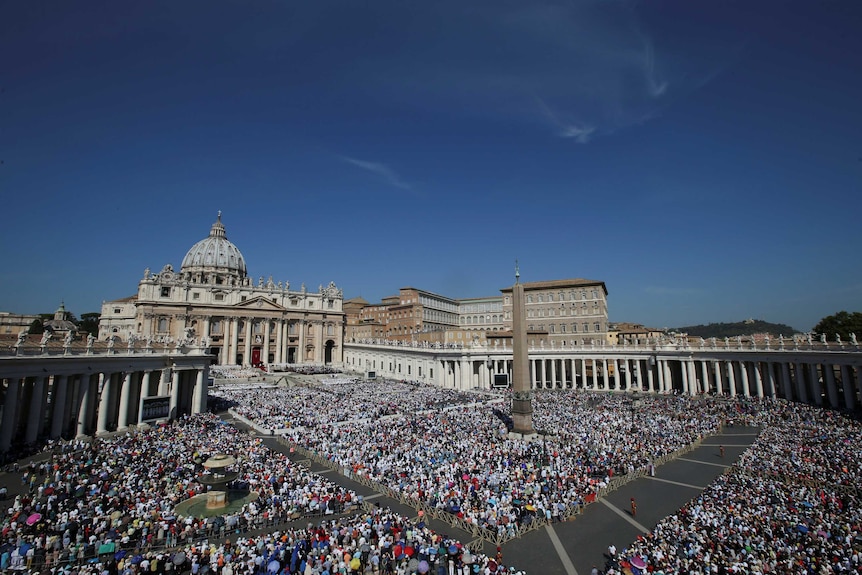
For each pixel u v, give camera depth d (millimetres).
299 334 143125
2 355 40500
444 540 25281
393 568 22891
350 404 65750
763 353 71312
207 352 63688
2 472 35344
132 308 150625
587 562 24703
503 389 89188
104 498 28953
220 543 25719
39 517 24828
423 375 106062
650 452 43125
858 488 31562
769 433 48031
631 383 98062
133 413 56250
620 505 32250
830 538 24203
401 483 34188
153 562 21828
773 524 25750
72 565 22266
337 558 22844
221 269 172750
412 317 150875
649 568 22406
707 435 51250
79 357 46938
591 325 117062
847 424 50031
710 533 25219
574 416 58250
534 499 31203
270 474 35094
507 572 22859
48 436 48250
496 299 159125
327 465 40438
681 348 83250
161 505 28938
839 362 61156
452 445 43500
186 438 44844
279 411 60438
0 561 21828
